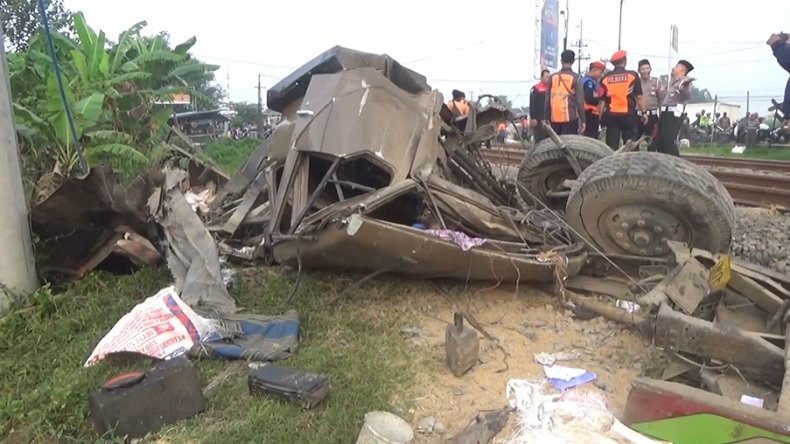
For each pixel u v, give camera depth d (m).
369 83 4.59
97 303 4.45
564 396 3.11
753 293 3.70
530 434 2.69
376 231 3.61
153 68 9.87
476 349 3.50
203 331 3.75
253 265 5.14
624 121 9.54
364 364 3.52
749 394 2.98
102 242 5.09
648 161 4.12
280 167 4.76
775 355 2.98
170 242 4.65
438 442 2.86
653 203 4.18
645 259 4.44
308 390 3.05
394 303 4.38
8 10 16.09
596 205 4.34
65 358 3.66
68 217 4.80
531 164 6.37
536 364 3.58
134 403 2.90
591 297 4.49
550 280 4.44
